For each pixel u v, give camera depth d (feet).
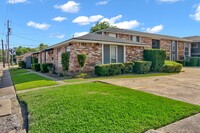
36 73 60.29
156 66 54.70
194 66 91.76
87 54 46.65
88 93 23.31
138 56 56.70
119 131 13.11
